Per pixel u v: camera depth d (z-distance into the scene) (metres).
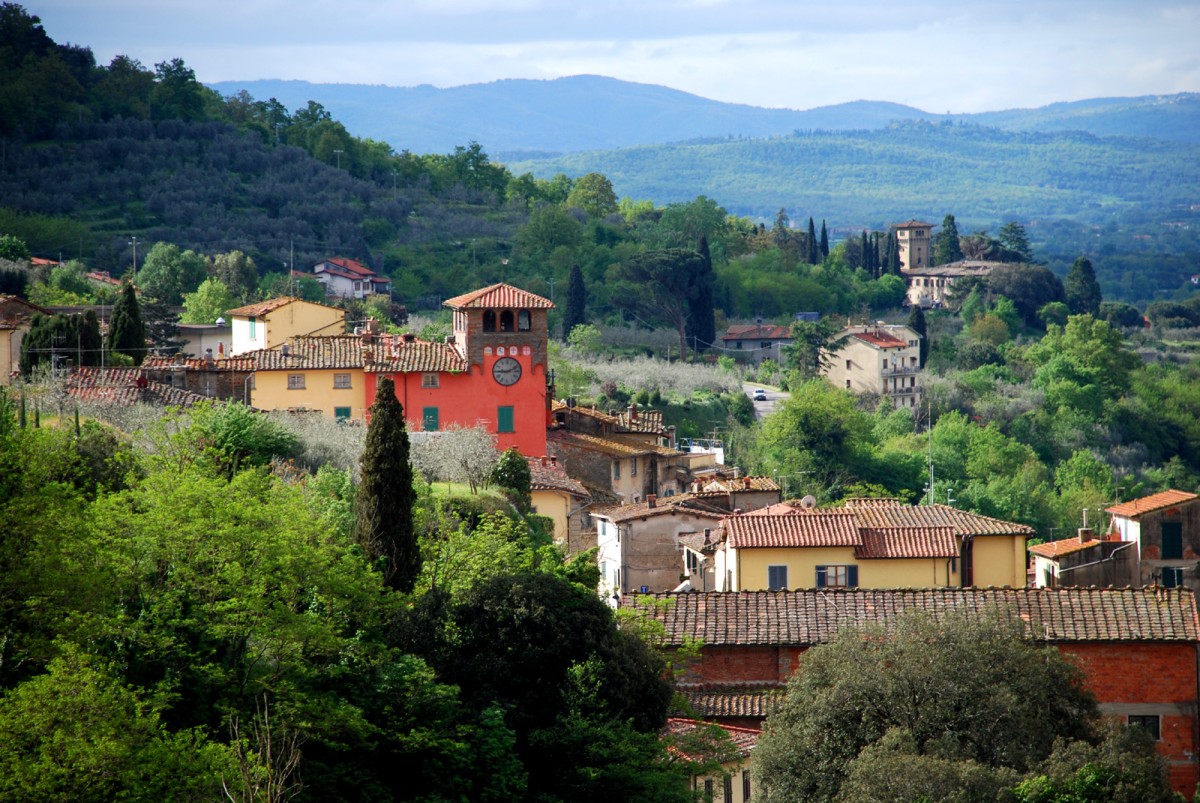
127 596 102.06
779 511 194.62
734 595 136.12
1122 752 103.44
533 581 115.50
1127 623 129.50
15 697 83.81
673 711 125.62
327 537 113.00
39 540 92.38
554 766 110.75
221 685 99.69
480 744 106.75
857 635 115.25
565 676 112.75
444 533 138.00
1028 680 109.19
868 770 100.56
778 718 112.00
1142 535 192.00
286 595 104.81
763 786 110.06
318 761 101.25
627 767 108.50
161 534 102.81
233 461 153.25
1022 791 99.38
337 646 104.94
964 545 177.88
